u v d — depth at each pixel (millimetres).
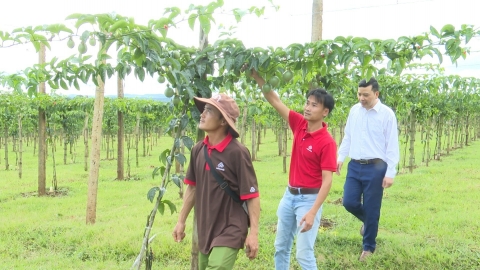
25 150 22266
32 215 7055
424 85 8039
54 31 2654
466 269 4121
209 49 3059
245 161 2678
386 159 4301
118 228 5805
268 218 6156
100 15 2600
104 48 2805
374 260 4320
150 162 16188
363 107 4449
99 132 6348
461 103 12781
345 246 4816
